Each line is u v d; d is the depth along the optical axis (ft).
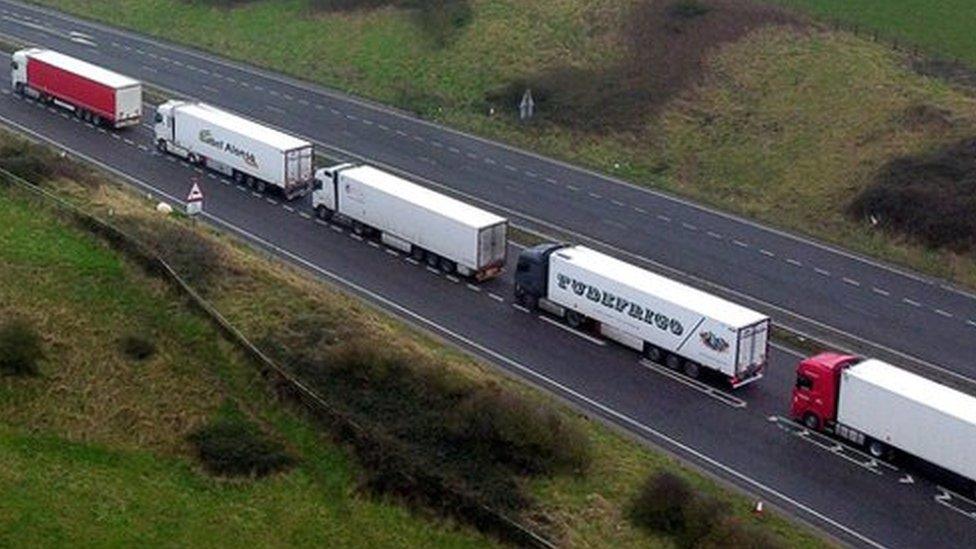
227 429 156.87
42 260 190.49
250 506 145.07
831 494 154.30
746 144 273.95
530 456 153.07
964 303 214.90
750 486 155.43
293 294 190.60
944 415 153.79
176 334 176.04
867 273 225.56
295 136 281.13
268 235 224.94
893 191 241.96
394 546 139.54
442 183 258.57
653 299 183.42
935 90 277.85
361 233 227.81
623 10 325.83
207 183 249.14
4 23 367.25
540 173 268.41
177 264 192.95
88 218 201.36
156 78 320.29
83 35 359.05
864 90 280.51
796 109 280.51
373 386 165.17
